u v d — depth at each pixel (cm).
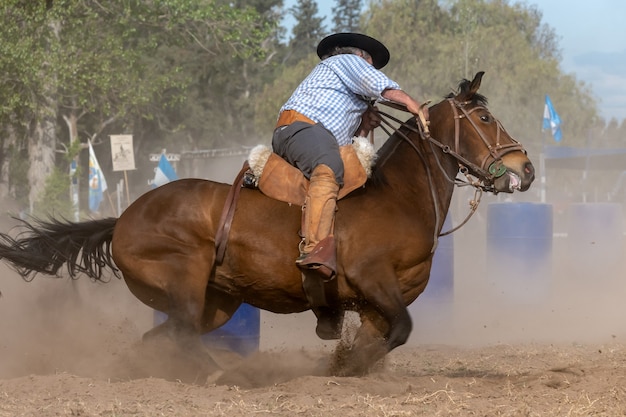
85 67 3959
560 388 935
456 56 6738
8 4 3584
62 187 3909
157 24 4272
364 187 995
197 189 1009
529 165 1009
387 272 968
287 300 1004
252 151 1000
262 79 11138
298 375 1088
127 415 812
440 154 1028
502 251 1972
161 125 8388
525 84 6912
